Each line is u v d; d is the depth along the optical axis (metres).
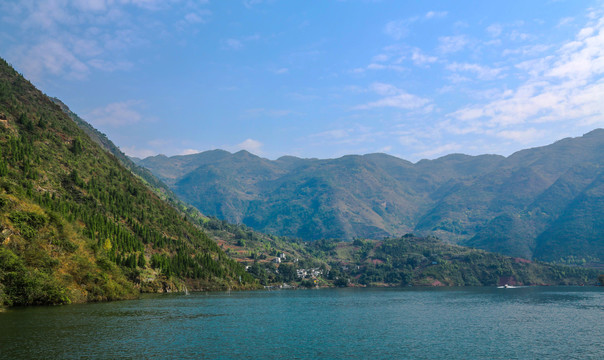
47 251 137.75
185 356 75.31
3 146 199.25
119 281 174.62
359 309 173.88
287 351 83.25
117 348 77.81
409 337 101.56
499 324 125.75
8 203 134.25
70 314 112.75
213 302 184.50
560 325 123.75
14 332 86.19
